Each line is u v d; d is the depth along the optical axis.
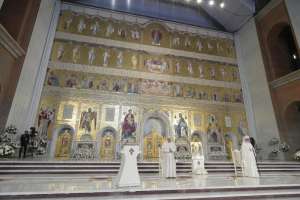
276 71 16.31
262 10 17.48
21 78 11.66
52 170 7.77
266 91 16.30
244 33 19.47
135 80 15.78
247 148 7.68
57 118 13.27
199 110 16.41
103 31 16.52
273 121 15.34
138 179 4.91
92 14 16.70
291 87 14.51
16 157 10.67
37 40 13.45
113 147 13.64
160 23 18.25
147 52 16.98
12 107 10.89
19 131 11.62
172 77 16.81
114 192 4.16
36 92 13.24
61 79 14.21
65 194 3.95
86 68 15.01
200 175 7.96
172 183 5.40
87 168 8.35
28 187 4.52
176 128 15.37
